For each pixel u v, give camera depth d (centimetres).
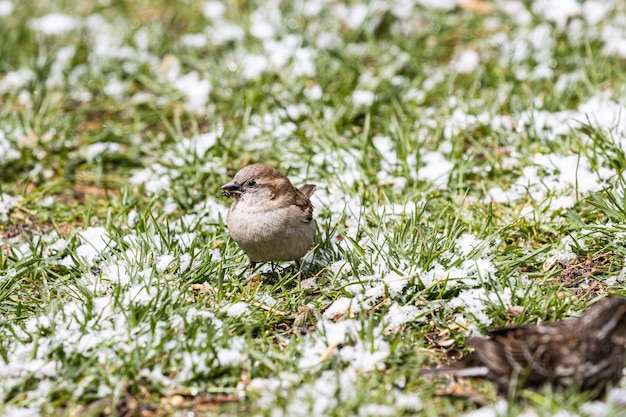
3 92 1636
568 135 1326
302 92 1523
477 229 1158
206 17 1797
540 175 1272
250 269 1105
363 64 1645
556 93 1452
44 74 1644
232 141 1400
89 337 929
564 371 812
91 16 1877
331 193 1287
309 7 1731
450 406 833
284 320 998
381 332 931
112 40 1770
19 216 1298
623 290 1004
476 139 1396
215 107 1558
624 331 824
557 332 838
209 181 1342
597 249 1089
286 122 1477
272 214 1052
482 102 1467
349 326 946
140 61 1698
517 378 821
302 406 816
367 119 1374
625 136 1305
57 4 1903
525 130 1370
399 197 1267
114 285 1044
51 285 1077
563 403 793
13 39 1755
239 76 1595
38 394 866
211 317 969
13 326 993
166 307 970
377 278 1040
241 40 1692
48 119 1530
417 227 1088
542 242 1138
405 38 1694
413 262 1049
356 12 1742
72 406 851
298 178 1336
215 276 1081
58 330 954
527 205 1217
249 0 1811
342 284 1052
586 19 1641
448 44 1700
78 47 1723
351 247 1141
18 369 892
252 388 877
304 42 1647
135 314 948
